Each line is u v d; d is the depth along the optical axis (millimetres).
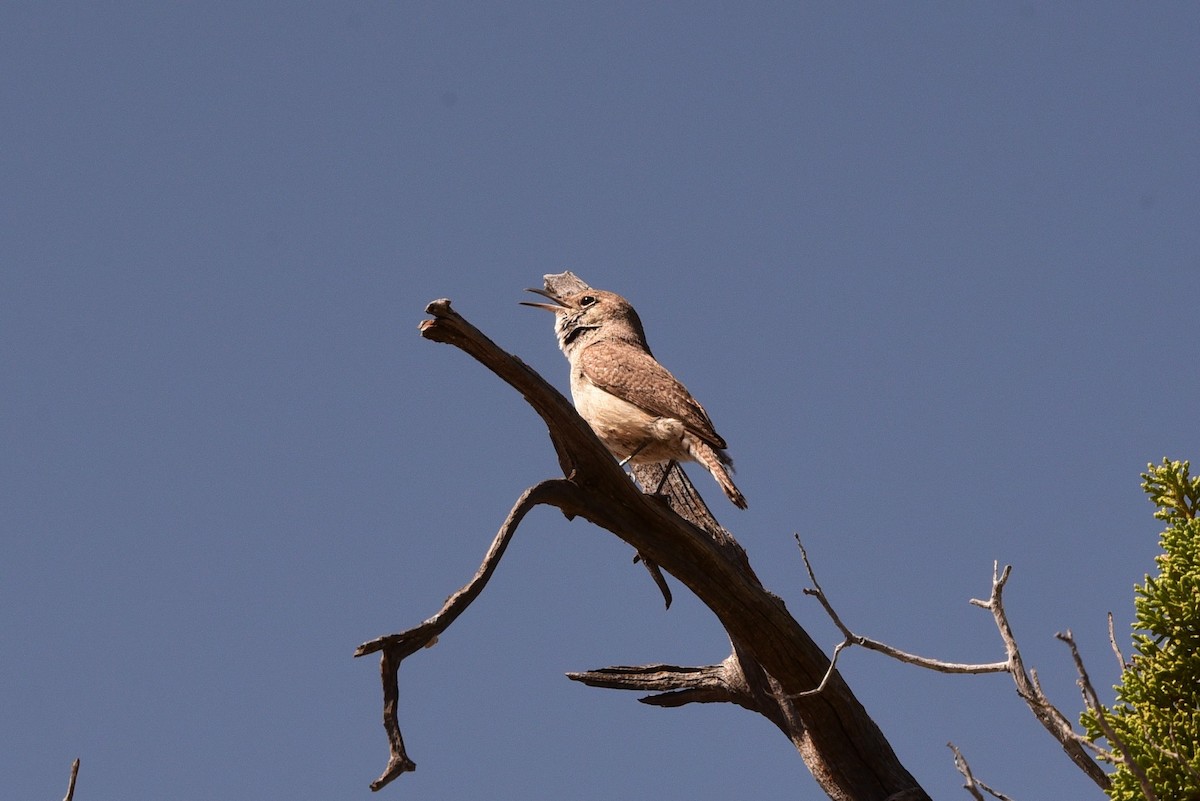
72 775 8242
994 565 10125
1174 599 10859
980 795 9203
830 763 13539
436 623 9516
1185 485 11555
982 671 10164
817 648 12867
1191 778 9938
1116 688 10766
